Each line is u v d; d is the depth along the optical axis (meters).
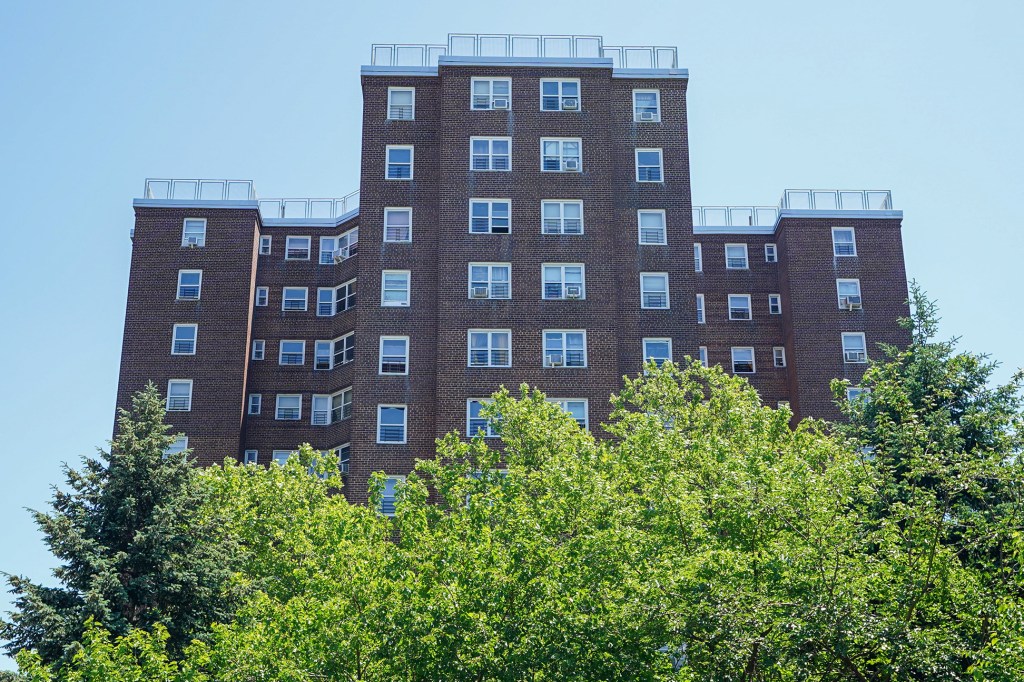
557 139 61.88
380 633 28.80
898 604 30.06
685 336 59.47
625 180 62.22
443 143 61.56
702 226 75.12
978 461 32.06
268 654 29.88
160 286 65.88
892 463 39.56
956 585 29.98
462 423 56.62
